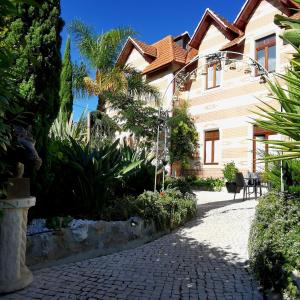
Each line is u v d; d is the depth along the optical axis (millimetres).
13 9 1841
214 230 6449
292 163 4953
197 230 6484
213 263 4469
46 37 4625
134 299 3312
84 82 15438
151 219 5867
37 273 3932
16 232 3467
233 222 7125
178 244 5496
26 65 4348
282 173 5039
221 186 13953
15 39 4344
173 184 8664
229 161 14438
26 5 4496
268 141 2438
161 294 3443
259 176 10633
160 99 15906
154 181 8008
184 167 16203
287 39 2385
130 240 5309
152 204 6145
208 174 15289
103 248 4859
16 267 3459
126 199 6117
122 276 3934
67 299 3270
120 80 15391
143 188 7961
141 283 3730
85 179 5520
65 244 4379
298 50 2371
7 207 3346
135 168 6938
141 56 19266
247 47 14258
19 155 3633
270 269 3227
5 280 3371
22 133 3734
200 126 15844
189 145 15664
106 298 3320
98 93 15469
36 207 4906
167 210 6512
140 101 15180
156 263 4457
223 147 14750
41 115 4676
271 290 3203
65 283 3668
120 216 5469
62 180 5613
